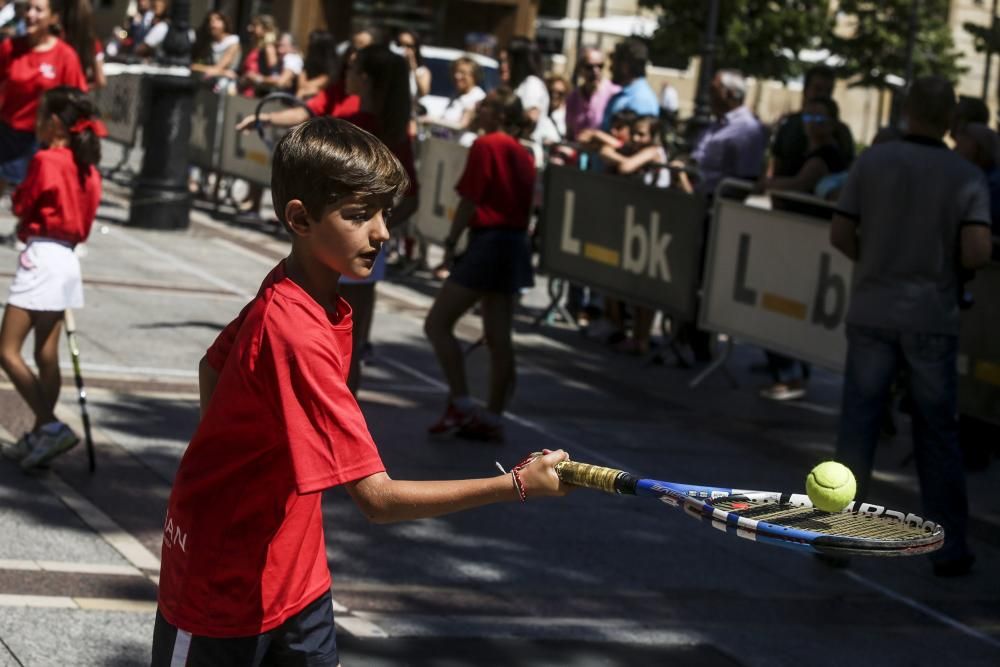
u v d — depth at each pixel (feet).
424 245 46.93
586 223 38.75
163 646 9.75
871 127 136.77
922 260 21.24
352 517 21.44
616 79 41.42
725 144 37.17
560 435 27.96
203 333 33.04
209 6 102.06
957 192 21.11
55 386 21.84
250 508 9.41
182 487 9.55
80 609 16.55
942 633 19.12
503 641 17.06
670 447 27.96
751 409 32.48
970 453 28.66
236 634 9.49
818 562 21.62
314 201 9.11
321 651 9.93
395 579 18.97
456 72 48.47
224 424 9.34
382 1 95.66
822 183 32.09
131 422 24.98
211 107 56.85
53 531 19.15
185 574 9.56
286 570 9.56
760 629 18.49
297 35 95.76
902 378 30.35
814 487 9.45
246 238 50.31
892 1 98.84
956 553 21.53
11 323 21.24
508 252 25.86
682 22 99.04
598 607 18.69
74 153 21.31
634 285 36.81
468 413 26.37
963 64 121.08
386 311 39.91
